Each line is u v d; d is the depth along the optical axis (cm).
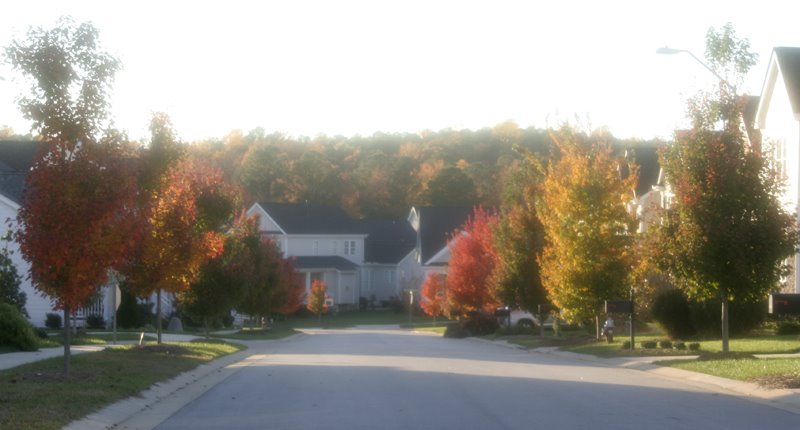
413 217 9638
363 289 9212
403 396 1653
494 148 13038
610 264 3106
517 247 4012
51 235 1573
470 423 1305
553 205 3222
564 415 1386
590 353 2841
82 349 2605
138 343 2938
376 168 11419
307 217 8912
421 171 11281
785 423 1308
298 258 8462
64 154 1622
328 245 8906
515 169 8275
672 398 1616
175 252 2462
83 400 1425
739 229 2138
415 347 3756
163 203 2439
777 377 1738
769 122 3459
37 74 1628
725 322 2256
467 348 3678
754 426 1277
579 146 3459
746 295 2191
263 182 10781
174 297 4412
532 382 1920
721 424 1295
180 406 1565
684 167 2208
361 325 7425
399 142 13925
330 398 1630
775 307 1955
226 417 1413
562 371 2242
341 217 9112
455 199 10425
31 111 1633
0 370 1794
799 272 3161
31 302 4034
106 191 1619
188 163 2956
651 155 5053
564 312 3294
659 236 2258
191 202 2519
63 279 1611
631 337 2772
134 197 1688
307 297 8238
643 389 1772
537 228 3978
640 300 3491
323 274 8694
